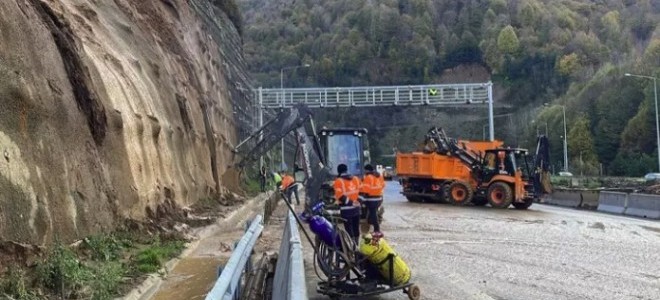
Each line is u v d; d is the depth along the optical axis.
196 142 25.06
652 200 25.78
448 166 31.89
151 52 23.12
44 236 9.20
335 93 53.66
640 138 75.31
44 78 11.05
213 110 33.69
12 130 9.34
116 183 13.54
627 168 73.44
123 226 12.96
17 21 10.67
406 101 53.31
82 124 12.31
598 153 83.12
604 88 88.06
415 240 17.03
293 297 4.62
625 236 18.17
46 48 11.63
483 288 10.72
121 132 14.51
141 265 10.98
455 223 21.73
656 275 11.89
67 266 8.63
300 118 25.14
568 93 98.81
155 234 14.20
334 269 9.98
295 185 27.19
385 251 9.77
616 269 12.53
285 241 10.02
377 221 16.44
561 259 13.80
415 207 29.84
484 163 30.38
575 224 21.66
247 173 45.38
